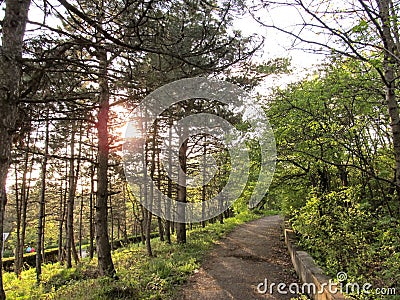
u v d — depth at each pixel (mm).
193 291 6125
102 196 7480
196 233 15133
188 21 4281
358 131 5559
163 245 12227
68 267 12156
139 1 3588
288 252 9484
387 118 5277
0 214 3049
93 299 5484
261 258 9023
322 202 6035
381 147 5840
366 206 5133
